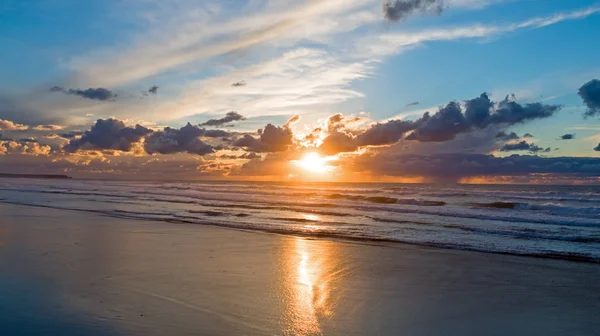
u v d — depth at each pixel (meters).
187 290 7.30
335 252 11.29
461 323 5.96
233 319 5.83
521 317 6.25
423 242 12.99
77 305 6.35
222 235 14.16
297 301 6.77
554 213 21.98
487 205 27.20
